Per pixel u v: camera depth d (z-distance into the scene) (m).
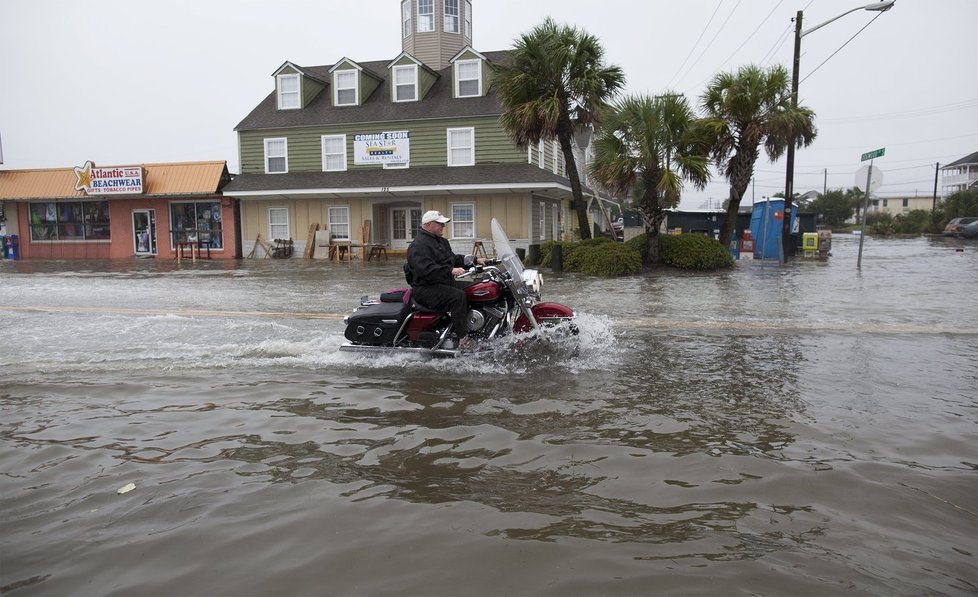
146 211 27.66
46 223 28.88
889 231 48.22
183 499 3.45
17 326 8.95
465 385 5.65
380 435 4.42
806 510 3.20
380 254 24.67
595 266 16.56
